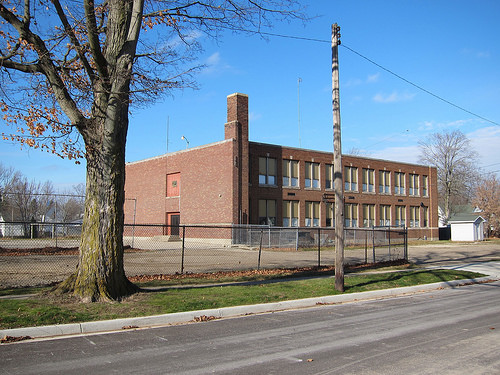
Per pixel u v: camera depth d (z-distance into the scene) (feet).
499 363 21.36
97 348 24.30
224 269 61.62
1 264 59.82
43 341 25.81
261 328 30.01
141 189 153.48
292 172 139.13
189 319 32.76
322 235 131.95
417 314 35.63
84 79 39.65
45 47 34.88
